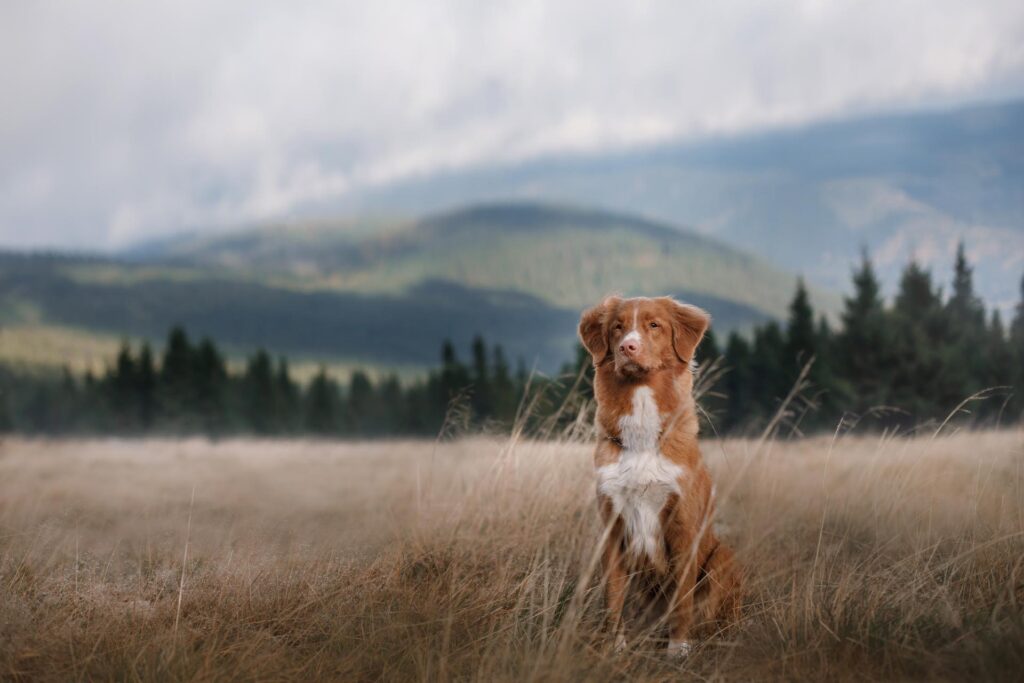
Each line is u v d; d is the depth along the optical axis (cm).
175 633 469
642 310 574
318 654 477
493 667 457
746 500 810
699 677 467
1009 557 543
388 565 621
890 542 646
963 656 434
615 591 558
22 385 11162
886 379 4153
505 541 656
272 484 1350
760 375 4516
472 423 876
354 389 8700
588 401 791
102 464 1777
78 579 626
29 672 459
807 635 484
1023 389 3706
